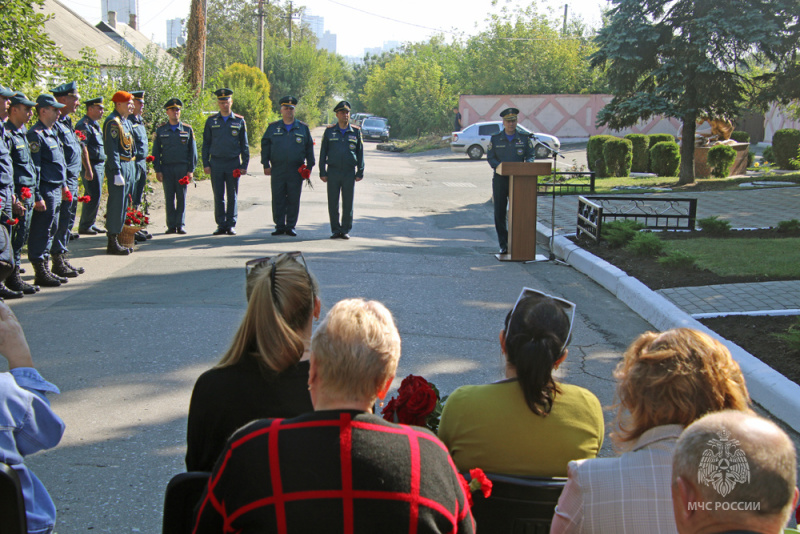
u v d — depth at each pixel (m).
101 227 11.30
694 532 1.41
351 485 1.67
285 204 11.03
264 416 2.39
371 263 8.93
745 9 17.14
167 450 4.06
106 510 3.45
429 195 17.42
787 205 14.47
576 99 37.88
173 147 10.83
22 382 2.42
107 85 15.32
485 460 2.45
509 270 8.87
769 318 6.27
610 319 6.90
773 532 1.37
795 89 17.38
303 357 2.50
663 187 17.98
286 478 1.68
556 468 2.44
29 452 2.39
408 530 1.68
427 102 46.78
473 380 5.23
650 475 1.98
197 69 23.25
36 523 2.43
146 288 7.52
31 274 8.18
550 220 12.84
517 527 2.39
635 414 2.11
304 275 2.55
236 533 1.72
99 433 4.23
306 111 56.66
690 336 2.13
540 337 2.46
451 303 7.25
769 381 4.92
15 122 7.08
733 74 17.78
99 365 5.29
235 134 10.84
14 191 7.05
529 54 42.06
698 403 2.01
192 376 5.13
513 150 9.71
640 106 17.95
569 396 2.51
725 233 10.52
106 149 8.98
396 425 1.82
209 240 10.46
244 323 2.45
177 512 2.37
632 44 18.00
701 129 35.56
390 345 1.90
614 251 9.41
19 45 9.41
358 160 10.73
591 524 1.99
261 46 42.72
